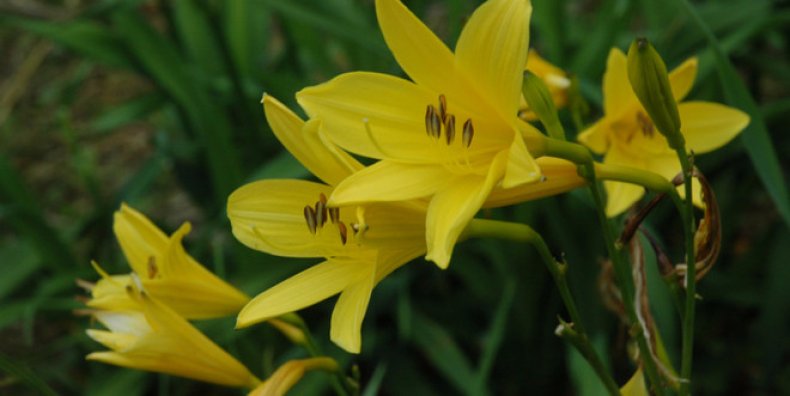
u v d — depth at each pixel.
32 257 1.35
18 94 1.90
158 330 0.77
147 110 1.45
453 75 0.71
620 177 0.71
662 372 0.74
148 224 0.80
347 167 0.70
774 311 1.13
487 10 0.69
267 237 0.74
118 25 1.28
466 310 1.29
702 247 0.74
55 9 1.62
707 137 0.83
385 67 1.37
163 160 1.39
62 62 2.08
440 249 0.68
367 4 1.42
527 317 1.21
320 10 1.24
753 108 0.86
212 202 1.41
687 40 1.27
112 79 2.05
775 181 0.85
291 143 0.72
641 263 0.76
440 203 0.69
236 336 1.13
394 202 0.71
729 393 1.26
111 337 0.78
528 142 0.70
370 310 1.20
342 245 0.73
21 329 1.50
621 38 1.35
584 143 0.85
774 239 1.22
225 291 0.80
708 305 1.29
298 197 0.74
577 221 1.14
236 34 1.36
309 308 1.25
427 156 0.71
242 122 1.45
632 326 0.74
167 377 1.15
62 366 1.40
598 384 1.00
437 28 1.66
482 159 0.72
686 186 0.71
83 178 1.48
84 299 0.81
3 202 1.29
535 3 1.22
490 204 0.71
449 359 1.17
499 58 0.69
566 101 0.87
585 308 1.15
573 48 1.39
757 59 1.33
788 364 1.26
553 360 1.23
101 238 1.44
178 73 1.23
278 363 1.17
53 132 1.91
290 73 1.46
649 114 0.70
